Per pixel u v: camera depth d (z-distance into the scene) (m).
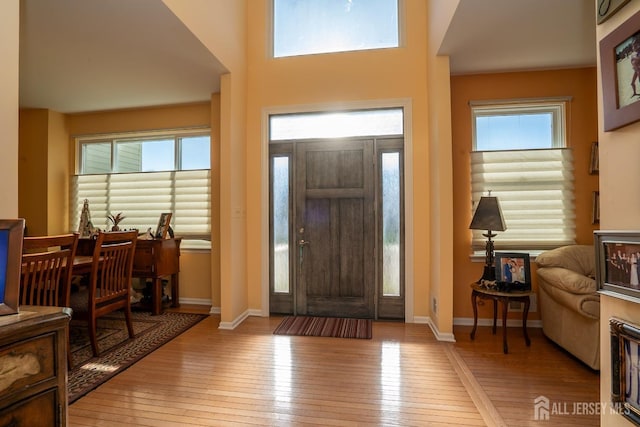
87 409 1.85
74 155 4.25
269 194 3.60
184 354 2.58
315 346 2.73
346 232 3.47
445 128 2.87
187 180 3.97
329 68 3.45
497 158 3.22
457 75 3.30
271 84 3.55
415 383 2.13
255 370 2.31
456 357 2.52
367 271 3.43
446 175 2.87
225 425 1.71
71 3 2.07
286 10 3.65
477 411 1.83
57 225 4.10
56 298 2.23
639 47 1.01
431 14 3.06
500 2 2.14
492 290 2.70
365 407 1.87
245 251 3.54
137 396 1.98
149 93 3.62
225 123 3.19
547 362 2.44
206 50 2.71
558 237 3.14
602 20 1.16
